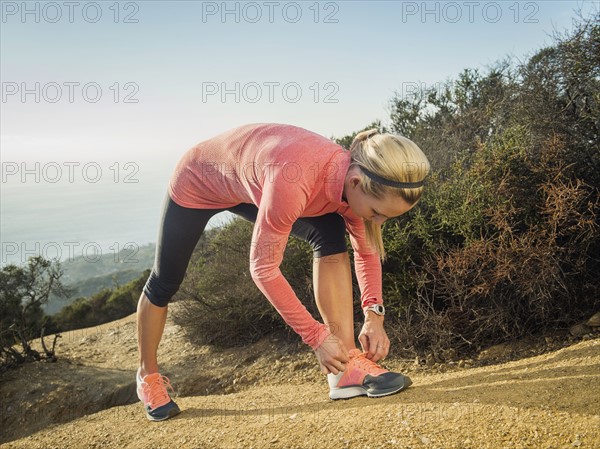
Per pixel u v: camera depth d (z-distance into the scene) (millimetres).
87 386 4398
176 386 4246
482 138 4918
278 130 2244
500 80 5359
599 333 3129
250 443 2242
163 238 2590
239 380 4055
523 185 3605
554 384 2256
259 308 4555
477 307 3590
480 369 3086
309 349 4176
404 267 3840
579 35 4133
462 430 1985
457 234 3803
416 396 2418
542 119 4078
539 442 1819
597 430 1801
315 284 2576
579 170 3615
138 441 2594
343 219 2559
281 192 2025
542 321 3424
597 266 3506
